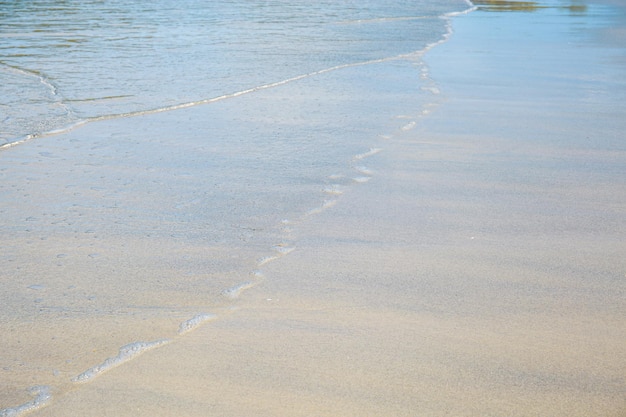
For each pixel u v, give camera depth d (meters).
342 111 7.18
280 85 8.47
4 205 4.51
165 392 2.57
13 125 6.41
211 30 13.52
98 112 6.96
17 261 3.70
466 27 15.30
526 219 4.34
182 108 7.22
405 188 4.91
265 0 20.12
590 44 12.56
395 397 2.54
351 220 4.32
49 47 11.05
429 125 6.62
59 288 3.41
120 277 3.53
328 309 3.21
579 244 3.96
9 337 2.95
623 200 4.70
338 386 2.60
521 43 12.65
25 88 7.97
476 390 2.58
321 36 13.09
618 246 3.94
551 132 6.39
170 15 16.05
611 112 7.19
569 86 8.54
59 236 4.04
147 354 2.83
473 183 5.02
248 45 11.69
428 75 9.27
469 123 6.70
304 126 6.57
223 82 8.56
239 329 3.03
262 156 5.62
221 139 6.10
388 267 3.66
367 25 15.09
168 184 4.95
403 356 2.81
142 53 10.59
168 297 3.33
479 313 3.17
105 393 2.57
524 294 3.35
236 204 4.58
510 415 2.44
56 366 2.74
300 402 2.51
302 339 2.94
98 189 4.84
